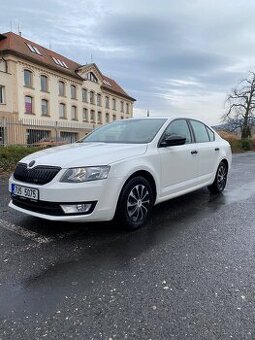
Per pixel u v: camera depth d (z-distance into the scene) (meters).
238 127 46.78
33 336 2.27
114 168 4.06
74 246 3.81
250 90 46.16
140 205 4.48
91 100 50.91
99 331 2.32
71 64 47.50
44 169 4.01
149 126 5.32
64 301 2.69
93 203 3.91
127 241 4.01
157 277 3.11
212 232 4.42
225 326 2.39
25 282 2.98
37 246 3.79
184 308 2.61
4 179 9.04
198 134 6.17
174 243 3.98
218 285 2.97
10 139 15.70
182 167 5.34
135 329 2.35
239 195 6.93
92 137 5.64
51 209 3.90
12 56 34.81
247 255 3.65
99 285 2.95
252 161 17.16
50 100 40.94
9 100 33.81
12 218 4.83
